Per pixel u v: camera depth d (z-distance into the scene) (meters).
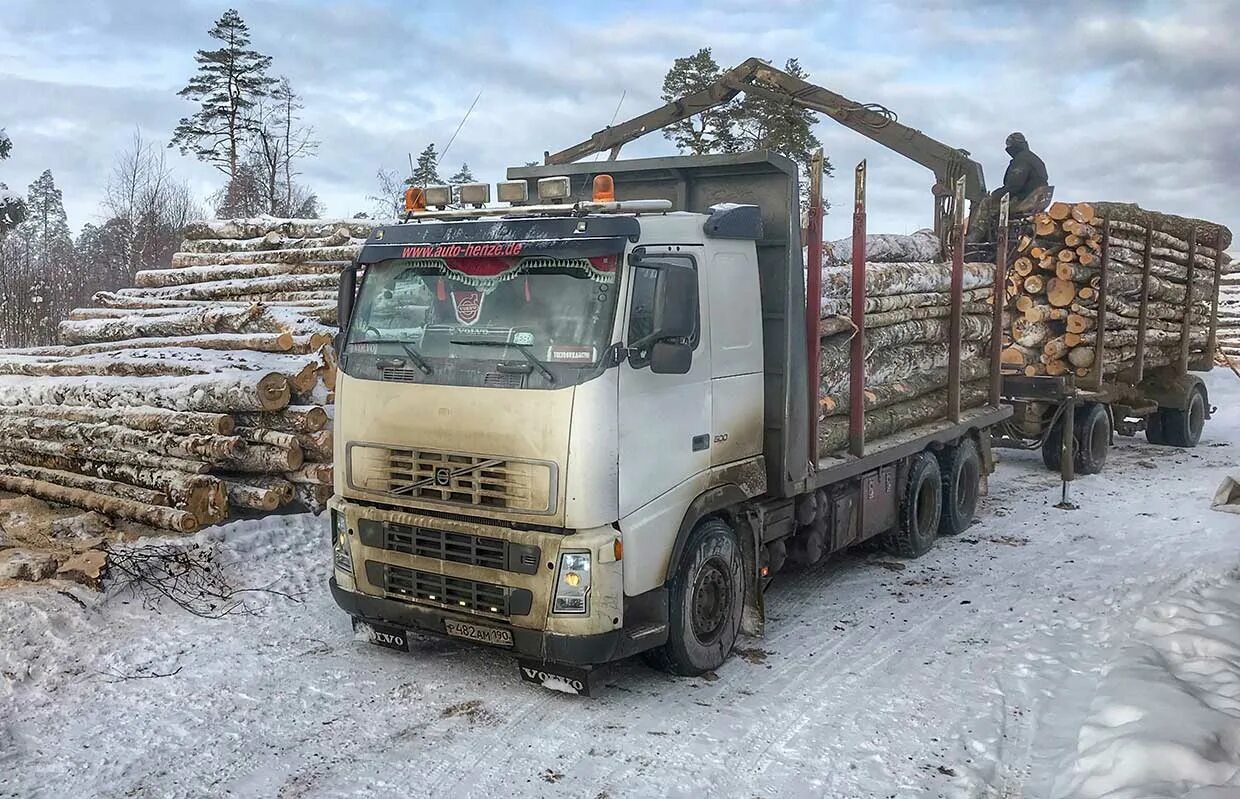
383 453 6.11
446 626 5.98
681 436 6.14
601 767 5.21
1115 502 11.96
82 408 10.27
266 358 10.40
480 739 5.52
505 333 5.80
